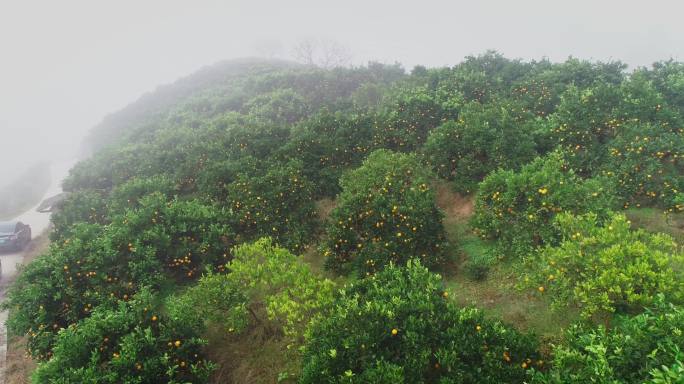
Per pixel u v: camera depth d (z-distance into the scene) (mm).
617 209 8594
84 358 6102
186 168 15047
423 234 8391
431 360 5102
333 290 7043
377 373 4707
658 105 10102
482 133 10992
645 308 4816
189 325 6719
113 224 10555
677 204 8039
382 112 15109
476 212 9016
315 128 15156
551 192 7754
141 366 5895
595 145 10133
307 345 5723
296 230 10406
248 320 7555
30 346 8312
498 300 7121
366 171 10523
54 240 14688
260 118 23469
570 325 5613
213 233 10062
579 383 4258
